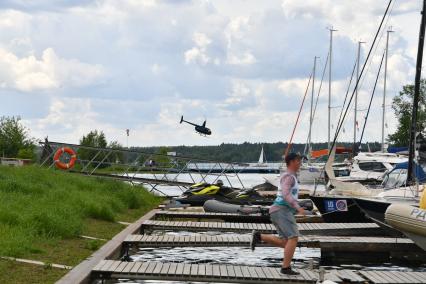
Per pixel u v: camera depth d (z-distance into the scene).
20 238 12.35
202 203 27.72
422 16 21.31
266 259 15.52
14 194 17.59
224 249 17.03
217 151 134.62
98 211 18.80
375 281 11.57
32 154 68.62
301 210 11.12
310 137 63.00
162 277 11.41
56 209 15.91
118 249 14.48
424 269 14.94
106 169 41.25
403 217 14.54
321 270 10.04
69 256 12.40
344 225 19.52
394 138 91.62
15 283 9.77
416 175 21.12
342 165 51.75
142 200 26.50
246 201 27.56
